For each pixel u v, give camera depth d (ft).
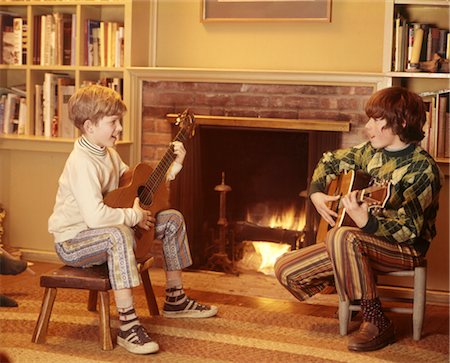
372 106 9.78
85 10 13.99
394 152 9.87
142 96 13.82
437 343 9.82
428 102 12.30
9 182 14.16
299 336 9.93
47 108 14.16
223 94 13.44
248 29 13.73
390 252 9.56
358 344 9.37
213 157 13.91
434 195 9.59
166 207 10.42
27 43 14.21
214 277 13.24
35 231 14.12
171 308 10.50
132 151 13.84
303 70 13.44
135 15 13.64
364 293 9.38
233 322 10.43
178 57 14.15
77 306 10.87
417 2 11.98
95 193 9.08
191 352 9.12
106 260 9.26
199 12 13.93
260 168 13.76
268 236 13.92
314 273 9.95
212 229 14.08
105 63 13.96
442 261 12.26
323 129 12.84
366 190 9.39
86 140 9.37
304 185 13.57
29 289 11.78
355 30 13.16
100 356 8.83
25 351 8.91
